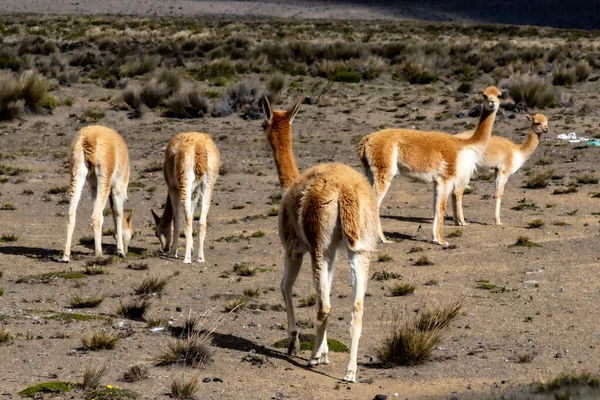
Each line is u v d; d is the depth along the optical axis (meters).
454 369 13.97
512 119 50.41
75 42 95.38
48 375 12.73
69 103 54.88
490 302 18.61
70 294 19.08
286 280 14.38
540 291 19.45
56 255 23.59
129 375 12.77
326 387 12.91
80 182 22.36
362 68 69.88
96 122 50.97
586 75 66.88
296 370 13.77
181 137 23.05
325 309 13.32
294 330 14.58
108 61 75.25
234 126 50.41
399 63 76.56
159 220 24.72
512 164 28.53
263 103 15.93
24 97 51.84
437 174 25.42
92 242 26.09
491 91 25.77
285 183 15.73
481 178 37.72
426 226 28.36
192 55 82.75
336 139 45.78
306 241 13.26
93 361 13.59
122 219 23.61
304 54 79.25
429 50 84.75
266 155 43.22
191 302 18.59
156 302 18.50
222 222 29.72
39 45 83.88
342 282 20.98
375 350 15.02
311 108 55.12
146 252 24.22
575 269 21.56
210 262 23.31
